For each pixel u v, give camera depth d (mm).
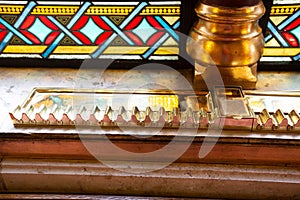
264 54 1055
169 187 945
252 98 964
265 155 911
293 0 969
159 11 1000
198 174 925
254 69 966
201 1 900
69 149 932
